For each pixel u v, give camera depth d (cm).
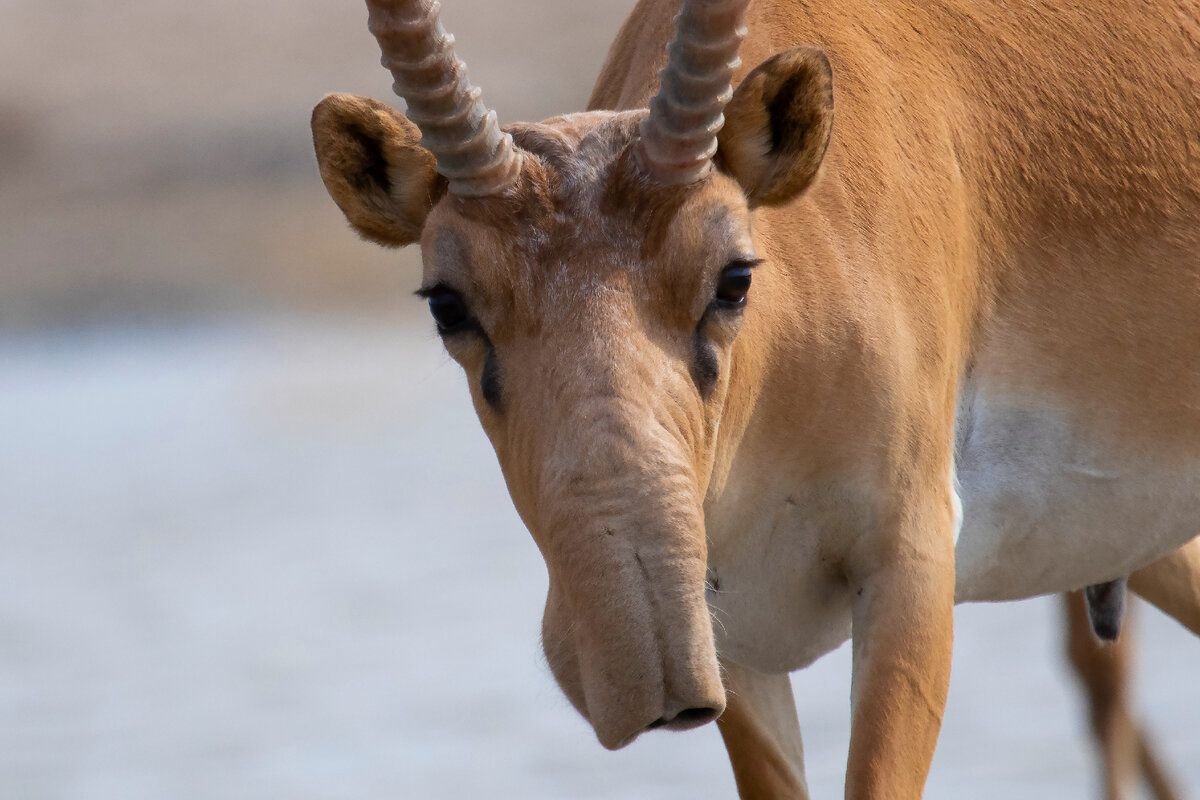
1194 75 1576
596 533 1075
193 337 6019
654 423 1108
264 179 7031
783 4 1462
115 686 2958
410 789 2412
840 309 1371
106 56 8506
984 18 1530
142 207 6894
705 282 1171
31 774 2569
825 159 1395
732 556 1409
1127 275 1536
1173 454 1567
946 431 1445
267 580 3578
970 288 1491
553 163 1188
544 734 2656
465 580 3522
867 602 1403
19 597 3541
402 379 5350
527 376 1146
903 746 1362
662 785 2416
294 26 8656
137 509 4209
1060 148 1519
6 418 5259
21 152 7438
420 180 1273
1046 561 1586
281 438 4869
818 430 1377
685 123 1166
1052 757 2484
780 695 1591
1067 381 1531
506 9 8525
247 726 2741
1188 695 2741
